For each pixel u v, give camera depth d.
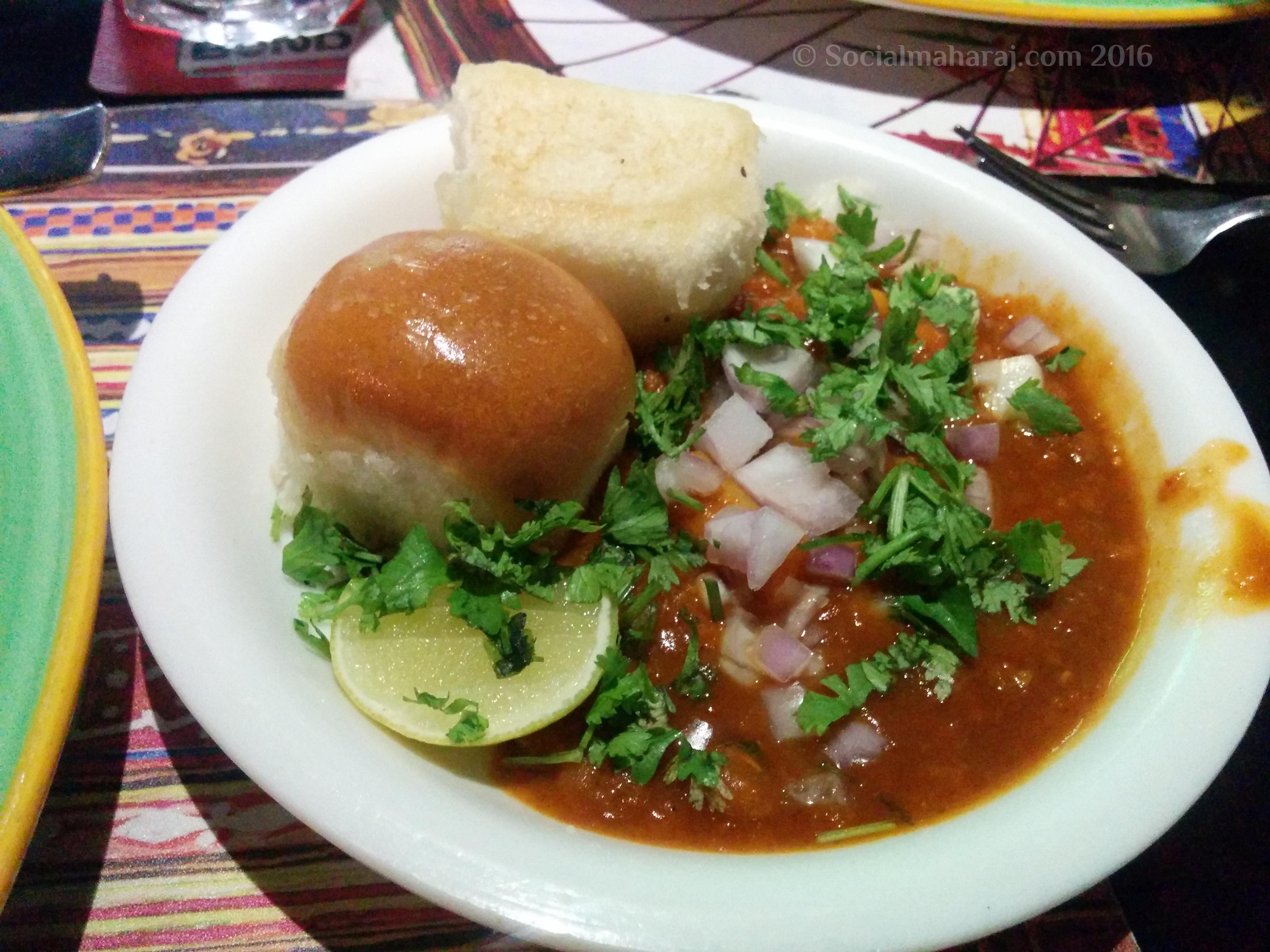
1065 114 0.30
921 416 0.20
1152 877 0.17
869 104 0.29
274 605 0.17
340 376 0.17
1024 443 0.21
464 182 0.21
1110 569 0.19
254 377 0.19
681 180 0.21
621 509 0.18
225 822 0.17
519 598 0.17
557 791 0.17
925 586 0.19
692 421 0.21
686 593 0.19
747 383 0.20
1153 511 0.19
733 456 0.20
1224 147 0.29
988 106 0.30
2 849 0.13
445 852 0.14
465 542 0.17
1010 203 0.23
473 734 0.16
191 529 0.16
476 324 0.17
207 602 0.16
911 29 0.32
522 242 0.20
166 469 0.17
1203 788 0.15
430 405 0.17
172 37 0.29
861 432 0.20
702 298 0.22
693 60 0.30
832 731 0.17
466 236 0.19
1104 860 0.14
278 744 0.15
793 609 0.19
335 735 0.15
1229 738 0.15
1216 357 0.23
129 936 0.15
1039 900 0.14
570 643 0.17
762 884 0.14
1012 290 0.23
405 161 0.22
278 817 0.17
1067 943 0.16
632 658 0.18
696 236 0.21
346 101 0.28
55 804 0.17
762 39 0.31
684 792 0.17
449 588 0.17
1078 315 0.22
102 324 0.22
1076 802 0.15
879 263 0.24
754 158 0.22
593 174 0.21
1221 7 0.29
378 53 0.29
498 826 0.14
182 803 0.17
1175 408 0.20
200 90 0.28
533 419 0.17
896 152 0.24
